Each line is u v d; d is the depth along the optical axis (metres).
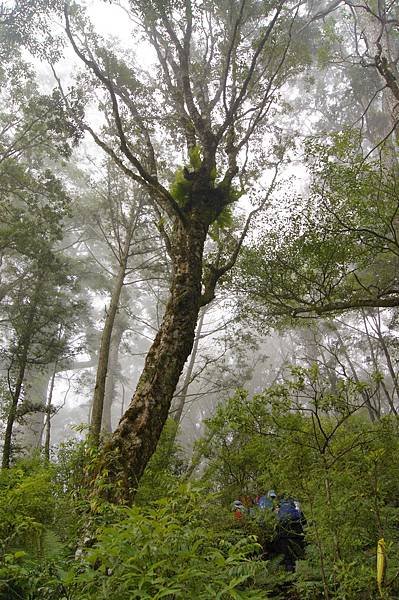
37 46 11.32
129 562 2.50
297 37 16.11
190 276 7.46
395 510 5.06
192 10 10.80
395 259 12.54
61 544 4.50
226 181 9.02
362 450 5.37
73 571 2.89
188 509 3.29
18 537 4.38
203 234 8.16
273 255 9.84
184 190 8.75
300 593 4.94
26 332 13.16
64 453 7.68
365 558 4.63
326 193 8.95
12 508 4.43
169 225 14.11
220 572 2.70
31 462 7.56
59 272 15.45
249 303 14.05
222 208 8.85
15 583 3.48
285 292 10.41
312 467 5.36
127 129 12.02
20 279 16.02
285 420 6.43
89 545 3.89
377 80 20.78
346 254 9.05
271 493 6.25
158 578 2.40
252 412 6.23
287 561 5.92
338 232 8.71
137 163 8.00
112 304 13.77
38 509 4.89
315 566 5.11
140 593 2.33
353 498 4.90
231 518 6.10
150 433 5.93
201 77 12.45
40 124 12.85
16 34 11.26
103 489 4.94
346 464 5.19
